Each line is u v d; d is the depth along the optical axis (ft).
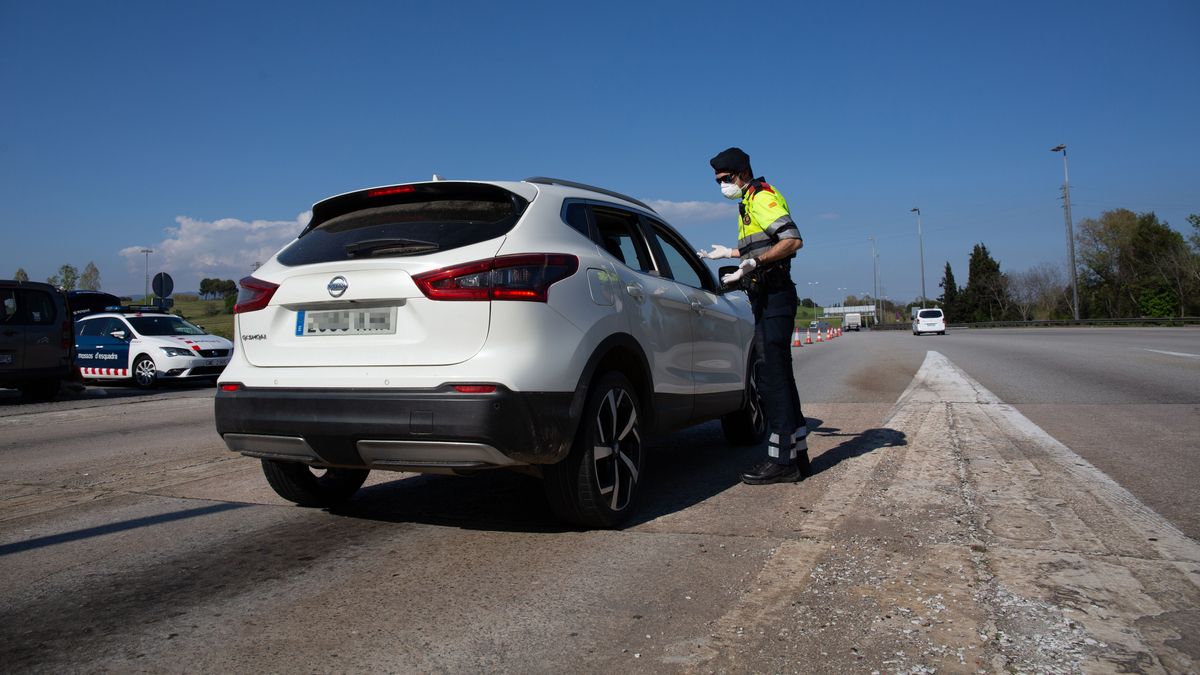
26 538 11.62
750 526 11.51
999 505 12.14
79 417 29.01
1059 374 35.32
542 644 7.51
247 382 11.34
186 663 7.23
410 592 9.03
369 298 10.58
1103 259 217.36
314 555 10.55
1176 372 34.53
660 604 8.47
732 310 17.43
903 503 12.47
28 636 7.93
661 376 13.35
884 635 7.48
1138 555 9.64
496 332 10.05
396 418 10.01
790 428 14.38
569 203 12.32
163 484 15.51
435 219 11.26
